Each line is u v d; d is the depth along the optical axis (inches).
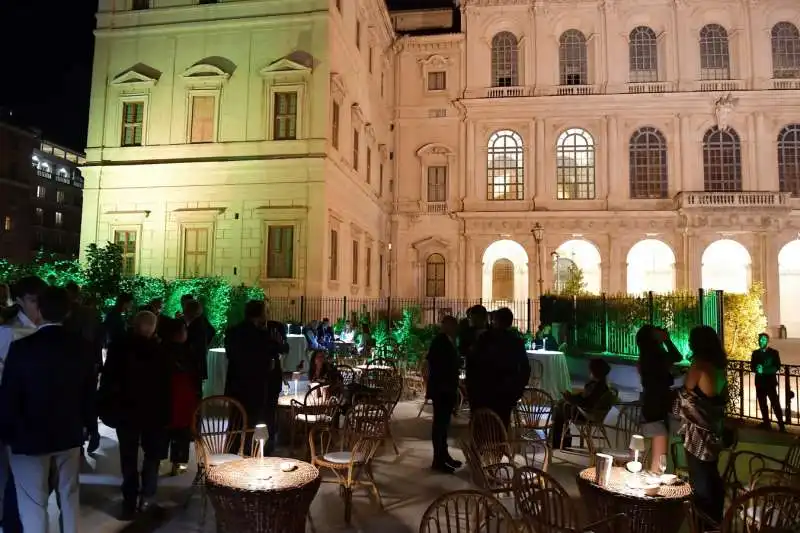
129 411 280.5
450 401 365.7
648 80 1573.6
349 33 1198.3
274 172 1052.5
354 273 1269.7
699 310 677.3
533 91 1579.7
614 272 1513.3
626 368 727.1
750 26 1536.7
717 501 246.1
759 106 1508.4
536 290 1531.7
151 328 289.0
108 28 1140.5
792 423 505.0
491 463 290.8
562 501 190.2
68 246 2401.6
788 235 1464.1
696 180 1520.7
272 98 1067.3
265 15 1074.7
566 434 417.1
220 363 559.5
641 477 238.5
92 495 310.0
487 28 1622.8
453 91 1624.0
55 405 211.2
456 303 1572.3
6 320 270.4
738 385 550.0
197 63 1103.6
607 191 1539.1
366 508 296.8
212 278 954.7
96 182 1116.5
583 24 1604.3
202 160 1070.4
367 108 1373.0
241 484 220.1
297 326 801.6
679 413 261.7
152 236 1087.0
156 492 302.4
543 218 1550.2
